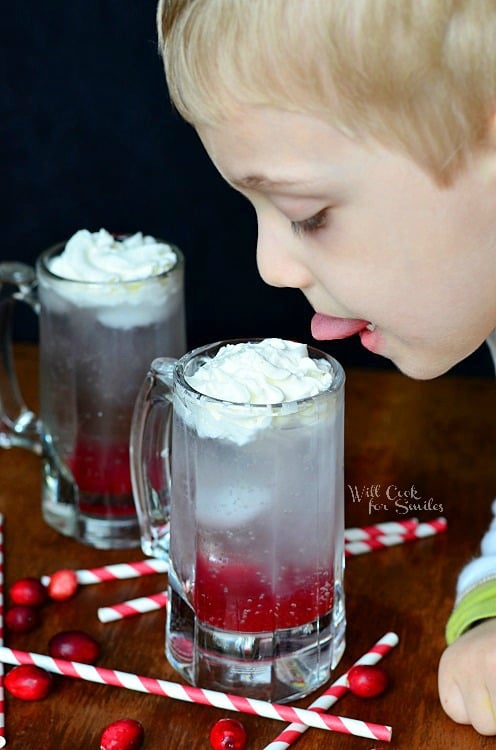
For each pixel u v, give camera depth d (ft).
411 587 2.52
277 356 2.25
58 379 2.60
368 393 3.15
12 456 2.96
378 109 1.90
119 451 2.61
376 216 2.00
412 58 1.86
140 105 3.44
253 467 2.15
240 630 2.23
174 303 2.62
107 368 2.57
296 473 2.17
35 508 2.78
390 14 1.84
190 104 2.00
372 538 2.63
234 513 2.17
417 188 1.97
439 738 2.18
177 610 2.30
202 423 2.16
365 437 2.98
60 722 2.20
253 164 1.99
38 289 2.69
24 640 2.39
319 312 2.18
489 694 2.17
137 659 2.35
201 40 1.93
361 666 2.27
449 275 2.05
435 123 1.91
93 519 2.64
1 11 3.38
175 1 1.97
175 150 3.47
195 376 2.25
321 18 1.86
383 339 2.21
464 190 1.98
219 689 2.26
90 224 3.58
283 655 2.24
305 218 2.02
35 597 2.46
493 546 2.41
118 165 3.51
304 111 1.92
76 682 2.28
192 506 2.22
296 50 1.88
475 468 2.86
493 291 2.09
